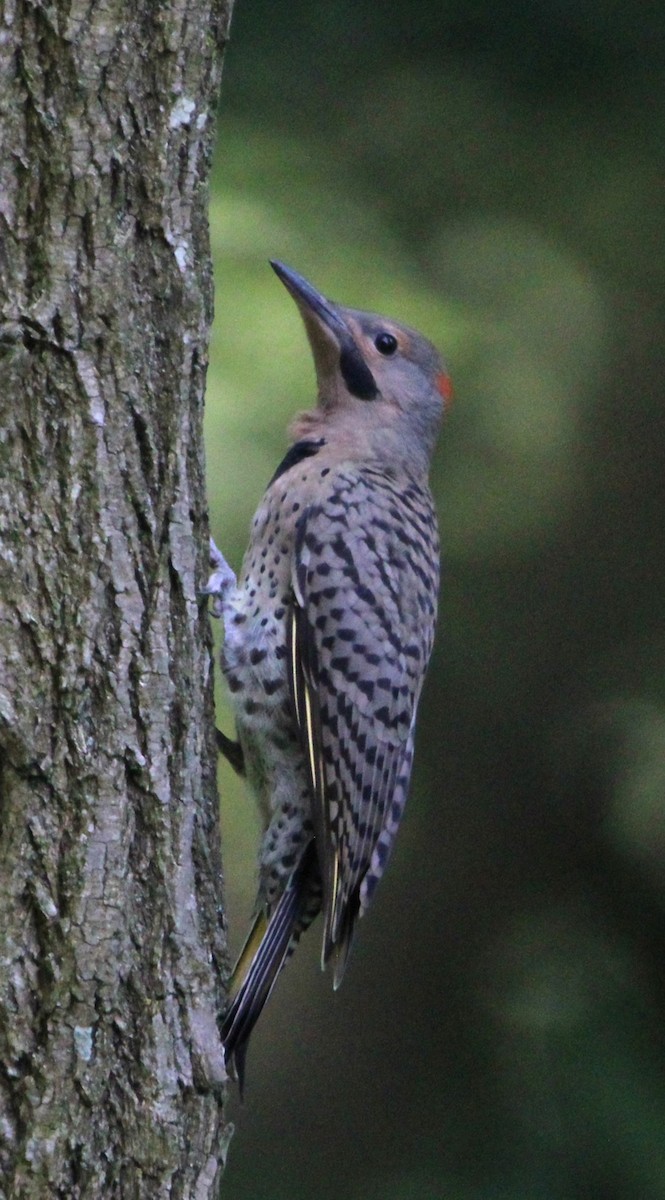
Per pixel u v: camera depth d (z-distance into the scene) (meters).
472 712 13.49
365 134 12.52
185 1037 5.96
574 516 13.50
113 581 5.84
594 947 12.98
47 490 5.75
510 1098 12.26
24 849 5.63
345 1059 13.30
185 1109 5.95
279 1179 12.93
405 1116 12.95
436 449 12.78
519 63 12.21
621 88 12.39
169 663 6.02
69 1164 5.63
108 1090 5.75
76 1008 5.65
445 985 13.28
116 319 5.87
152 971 5.89
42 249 5.73
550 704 13.45
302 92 12.41
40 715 5.68
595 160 12.65
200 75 6.09
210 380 11.22
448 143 12.59
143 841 5.91
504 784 13.45
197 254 6.20
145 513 5.96
